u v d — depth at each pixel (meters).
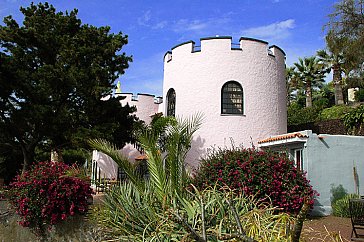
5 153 21.47
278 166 10.73
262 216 4.25
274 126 18.44
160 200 5.78
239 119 17.73
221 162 10.88
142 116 26.91
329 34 20.53
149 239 4.23
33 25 16.88
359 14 20.06
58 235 7.98
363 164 14.28
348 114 19.69
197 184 10.28
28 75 15.91
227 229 3.88
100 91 15.39
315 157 13.83
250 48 18.38
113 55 17.06
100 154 24.38
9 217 8.48
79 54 15.99
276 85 18.97
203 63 18.28
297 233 2.77
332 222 11.39
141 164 7.88
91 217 7.26
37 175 8.37
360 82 20.73
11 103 15.86
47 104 16.03
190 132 7.64
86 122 16.81
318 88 47.06
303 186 10.91
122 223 5.25
